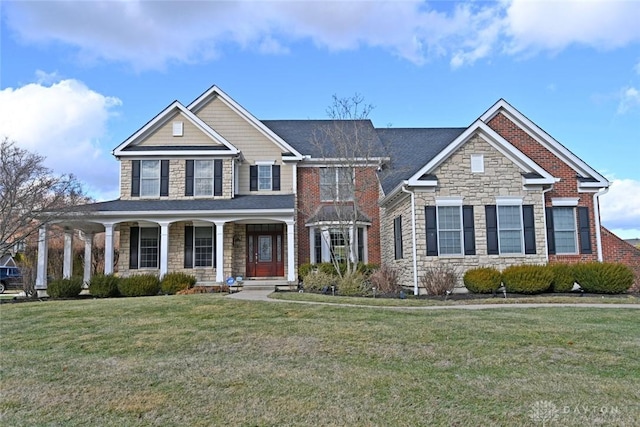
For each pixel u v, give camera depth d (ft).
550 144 63.26
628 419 15.57
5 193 61.46
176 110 72.49
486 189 57.00
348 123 82.02
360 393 18.34
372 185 73.77
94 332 30.50
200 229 70.95
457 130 86.99
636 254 62.49
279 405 17.10
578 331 28.73
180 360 23.68
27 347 27.27
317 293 55.62
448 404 17.10
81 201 71.05
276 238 73.05
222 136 75.51
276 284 64.64
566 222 61.31
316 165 75.25
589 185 61.31
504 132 64.49
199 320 33.71
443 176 56.90
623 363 22.47
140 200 69.56
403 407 16.81
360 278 55.26
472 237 56.29
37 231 67.51
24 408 17.33
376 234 73.00
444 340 26.91
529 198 57.36
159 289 59.72
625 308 39.04
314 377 20.45
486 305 42.29
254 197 71.72
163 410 16.81
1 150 61.77
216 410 16.70
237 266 71.61
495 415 15.99
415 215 56.08
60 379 20.80
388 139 82.23
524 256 56.34
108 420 16.05
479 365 22.29
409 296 51.03
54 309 40.14
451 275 51.31
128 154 70.18
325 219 67.82
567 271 52.19
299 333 29.01
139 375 21.13
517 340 26.71
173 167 70.69
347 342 26.66
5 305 45.16
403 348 25.30
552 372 21.15
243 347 26.18
